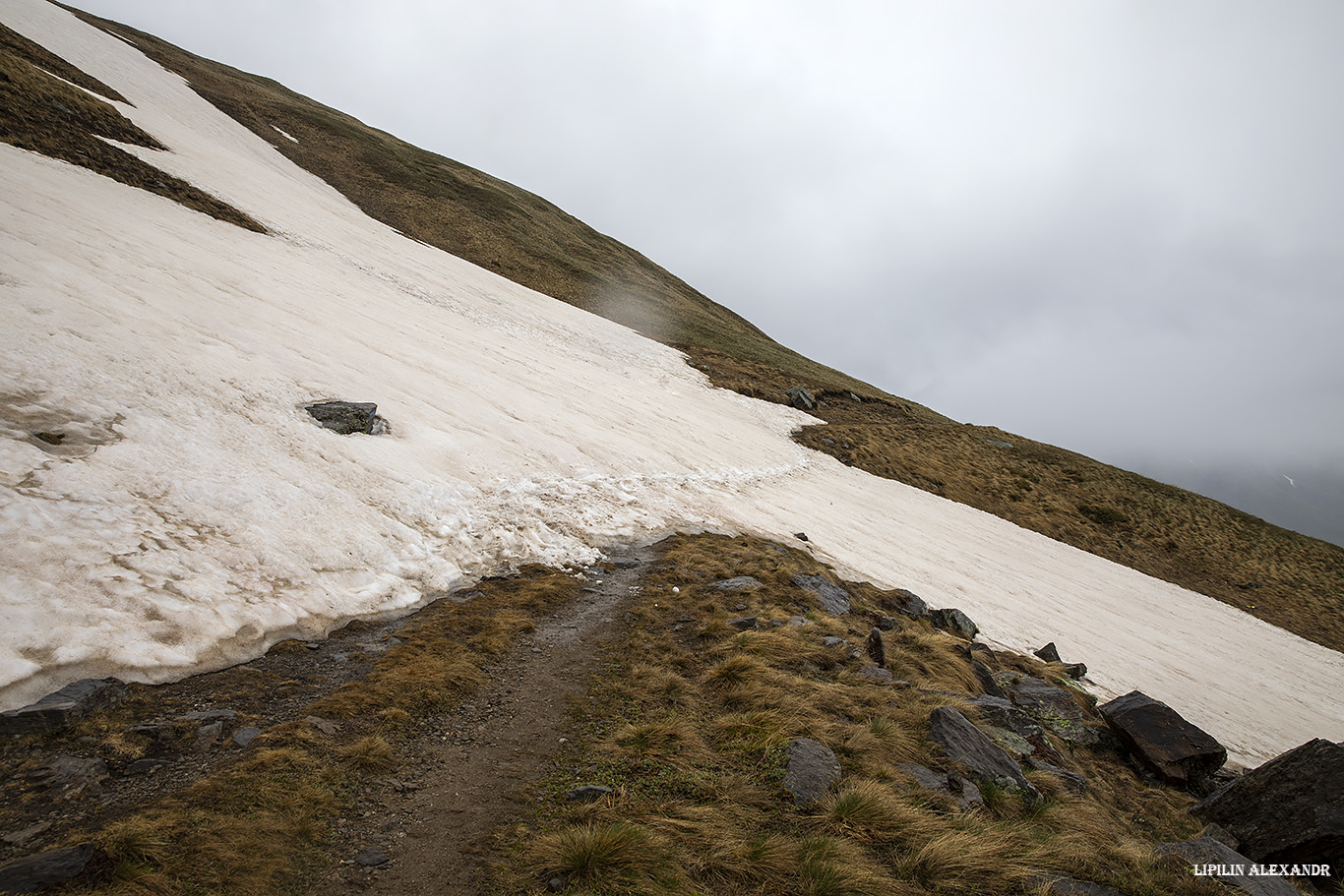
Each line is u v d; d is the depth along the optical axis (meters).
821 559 25.38
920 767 8.22
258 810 6.02
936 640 15.52
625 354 56.19
